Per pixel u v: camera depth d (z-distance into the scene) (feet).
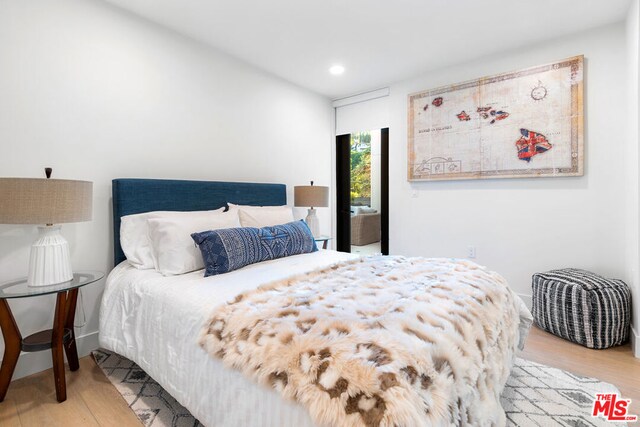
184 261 6.28
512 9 7.44
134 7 7.27
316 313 3.81
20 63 5.91
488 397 3.59
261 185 10.24
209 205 8.70
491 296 4.84
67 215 5.15
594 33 8.29
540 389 5.53
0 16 5.69
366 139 13.88
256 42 8.93
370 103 12.78
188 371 4.25
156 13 7.52
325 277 5.61
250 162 10.37
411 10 7.46
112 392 5.53
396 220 12.09
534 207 9.30
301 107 12.30
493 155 9.79
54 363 5.22
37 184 4.88
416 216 11.59
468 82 10.16
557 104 8.75
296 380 2.89
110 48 7.12
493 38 8.78
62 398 5.26
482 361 3.65
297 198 11.10
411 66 10.57
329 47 9.23
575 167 8.56
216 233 6.49
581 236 8.63
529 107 9.15
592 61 8.34
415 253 11.65
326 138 13.52
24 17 5.94
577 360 6.56
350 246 13.98
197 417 3.97
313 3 7.18
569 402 5.16
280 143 11.45
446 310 3.89
